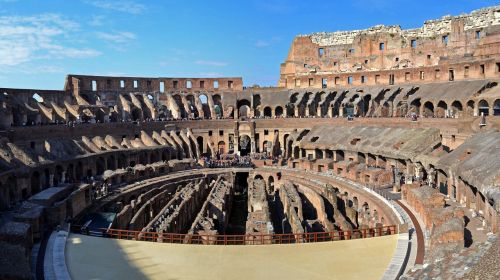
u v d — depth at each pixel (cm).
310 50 11588
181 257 3331
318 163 7838
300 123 9988
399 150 6706
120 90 10225
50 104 8288
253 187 6838
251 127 10119
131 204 5509
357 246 3522
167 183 7288
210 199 5722
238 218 6712
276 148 10056
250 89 11325
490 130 5647
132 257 3331
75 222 4700
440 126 7412
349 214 5462
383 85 9862
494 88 7512
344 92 10281
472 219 4122
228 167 8538
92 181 6209
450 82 8500
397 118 8350
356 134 8244
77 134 7688
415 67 9488
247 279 2908
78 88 9288
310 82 10931
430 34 10025
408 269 3036
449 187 5178
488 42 8531
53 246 3597
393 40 10575
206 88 11350
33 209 4122
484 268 2328
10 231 3300
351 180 6775
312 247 3528
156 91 10819
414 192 4728
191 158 8925
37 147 6384
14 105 7369
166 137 9112
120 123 8669
